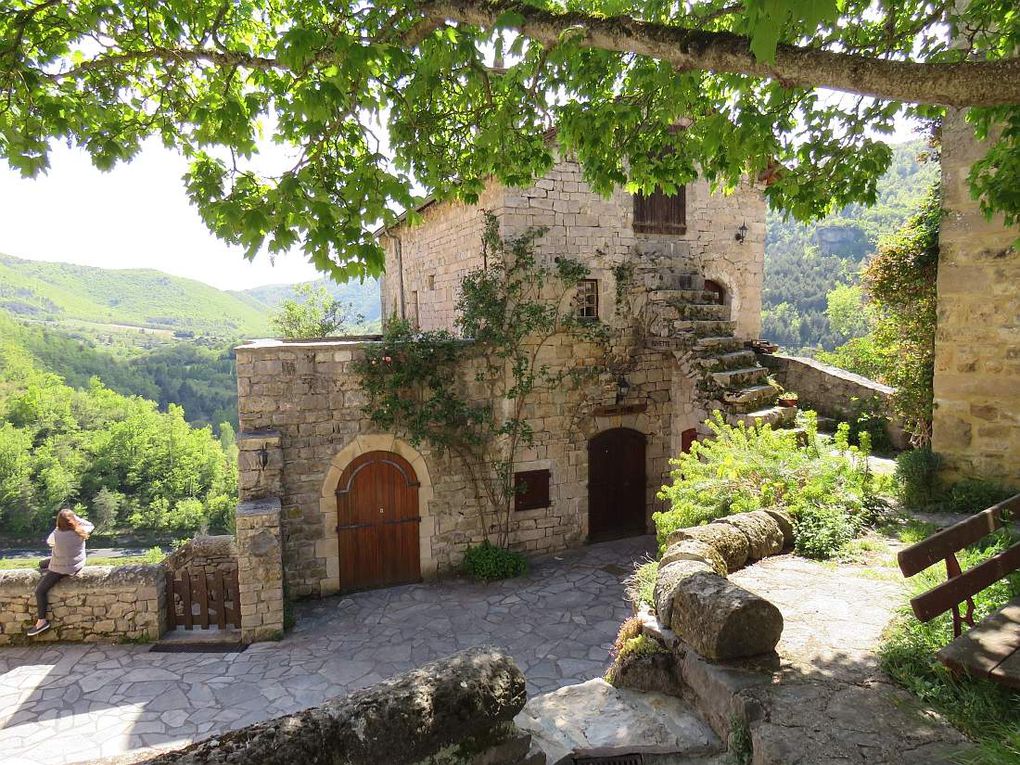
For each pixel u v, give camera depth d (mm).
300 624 8352
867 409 10008
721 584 3529
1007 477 5992
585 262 10617
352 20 4266
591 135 5469
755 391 9289
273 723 2170
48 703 6336
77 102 4707
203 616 8148
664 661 3580
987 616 3006
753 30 2068
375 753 2186
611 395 10977
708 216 11688
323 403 9188
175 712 6172
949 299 6273
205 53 4473
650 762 2939
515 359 10086
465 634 7883
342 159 4621
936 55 4883
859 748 2527
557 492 10742
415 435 9484
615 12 4879
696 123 5500
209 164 4086
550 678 6688
